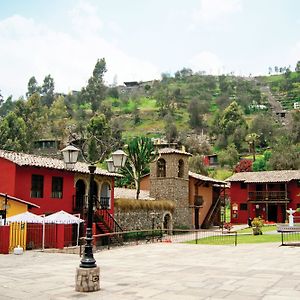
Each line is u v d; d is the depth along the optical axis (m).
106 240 33.00
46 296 11.04
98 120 86.50
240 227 50.34
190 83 186.62
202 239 35.56
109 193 37.00
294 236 31.67
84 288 11.55
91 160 13.15
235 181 59.97
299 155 84.06
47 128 110.19
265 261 17.83
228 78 196.00
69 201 32.75
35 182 30.17
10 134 81.62
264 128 114.31
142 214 40.75
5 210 24.41
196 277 13.82
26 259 19.94
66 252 24.06
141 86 197.12
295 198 57.38
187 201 49.09
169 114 138.88
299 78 186.25
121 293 11.34
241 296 10.77
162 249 24.12
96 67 167.00
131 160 42.28
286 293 11.06
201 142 111.44
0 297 10.94
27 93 174.75
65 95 169.38
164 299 10.55
